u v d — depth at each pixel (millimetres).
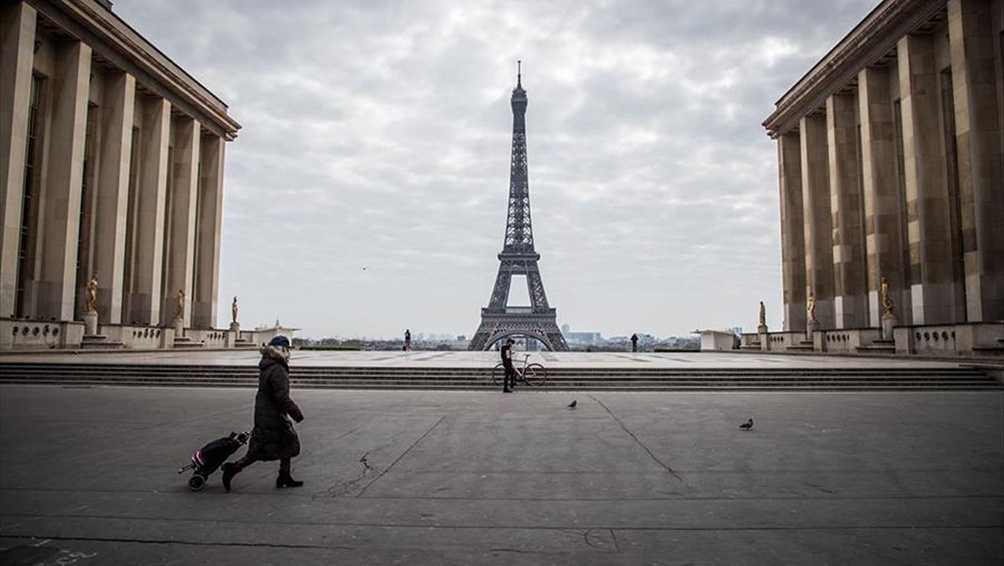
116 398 24609
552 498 10680
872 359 46750
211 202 79375
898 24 53656
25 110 48875
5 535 8734
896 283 56719
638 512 9875
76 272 54875
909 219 52188
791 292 75812
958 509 10078
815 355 59625
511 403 23781
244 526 9109
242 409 21391
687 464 13258
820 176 71125
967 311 45625
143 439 15898
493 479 11992
